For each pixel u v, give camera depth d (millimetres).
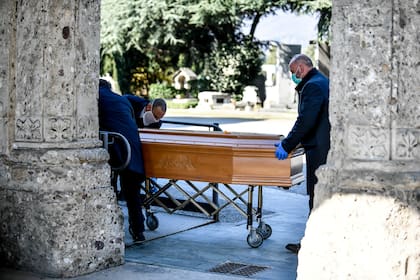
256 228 6398
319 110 5621
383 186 3965
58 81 4930
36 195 4914
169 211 6684
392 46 3955
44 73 4926
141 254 5809
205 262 5594
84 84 5066
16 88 5031
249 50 33938
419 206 3988
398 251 3949
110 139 5965
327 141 5695
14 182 5023
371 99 3994
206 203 7566
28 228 4953
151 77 37469
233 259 5703
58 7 4898
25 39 4973
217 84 34094
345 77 4059
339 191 4043
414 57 3984
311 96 5609
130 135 6023
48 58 4914
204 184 9664
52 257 4859
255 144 5934
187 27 33000
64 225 4863
